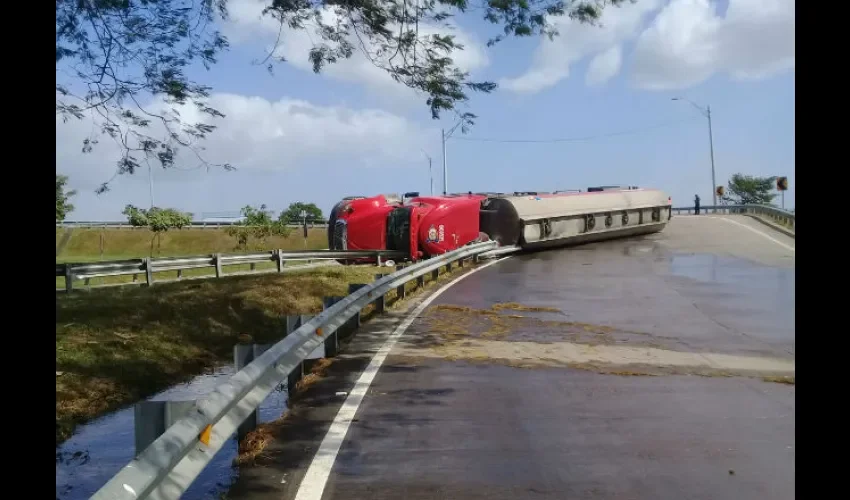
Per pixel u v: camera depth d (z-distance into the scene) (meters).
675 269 21.14
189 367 10.62
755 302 14.56
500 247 25.97
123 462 6.25
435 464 5.48
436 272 19.11
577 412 6.90
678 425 6.46
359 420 6.64
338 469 5.38
